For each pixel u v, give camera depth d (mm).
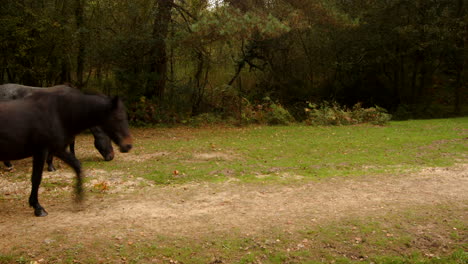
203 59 20484
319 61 27141
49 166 8836
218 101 21422
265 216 6027
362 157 10797
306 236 5305
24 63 17047
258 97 23562
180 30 17906
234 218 5930
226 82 25172
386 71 28969
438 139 13648
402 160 10430
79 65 19031
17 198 6785
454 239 5293
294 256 4789
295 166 9727
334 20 20375
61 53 17641
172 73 21453
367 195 7184
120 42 18000
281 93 25453
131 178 8383
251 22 16391
